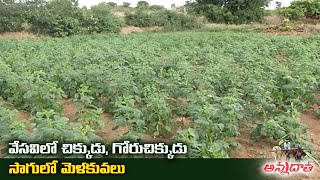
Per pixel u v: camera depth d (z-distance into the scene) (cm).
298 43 2347
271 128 846
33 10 3962
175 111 1041
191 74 1254
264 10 5044
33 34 3906
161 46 2303
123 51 1819
